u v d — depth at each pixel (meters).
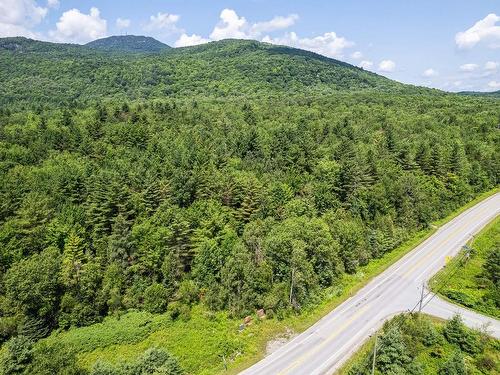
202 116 153.62
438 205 95.38
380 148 114.56
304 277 63.62
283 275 65.12
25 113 151.62
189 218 71.88
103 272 63.34
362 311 61.66
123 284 63.72
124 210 72.44
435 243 84.31
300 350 53.31
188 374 49.78
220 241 70.56
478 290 66.56
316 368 49.59
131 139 110.12
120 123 123.56
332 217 76.94
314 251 68.31
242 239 70.44
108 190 74.00
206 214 74.12
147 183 79.88
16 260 62.75
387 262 77.25
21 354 43.28
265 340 56.12
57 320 57.41
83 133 111.88
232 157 110.06
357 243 74.38
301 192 89.81
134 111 138.75
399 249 82.25
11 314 55.53
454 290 66.12
